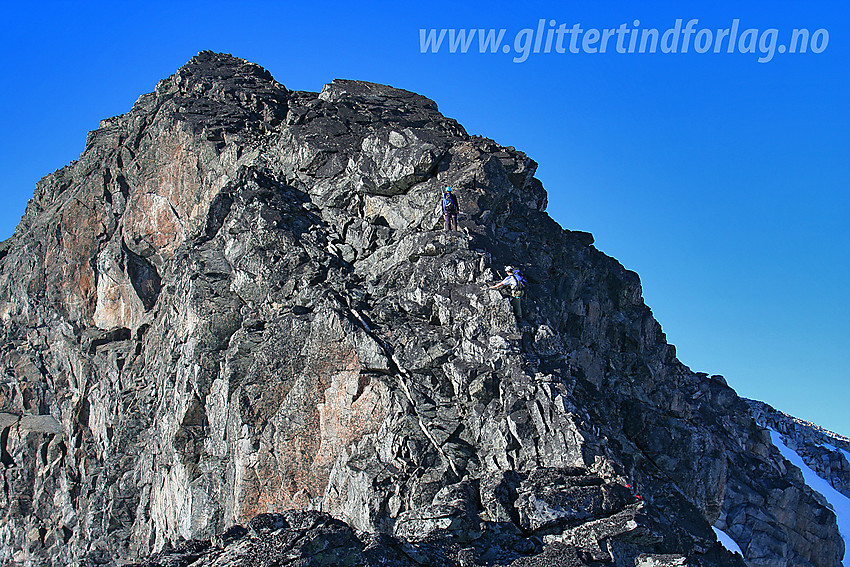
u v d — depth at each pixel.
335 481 39.50
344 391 40.75
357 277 45.75
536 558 31.44
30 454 65.25
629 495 34.69
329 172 51.50
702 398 61.59
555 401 37.31
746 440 60.97
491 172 49.75
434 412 38.69
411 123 57.00
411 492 36.38
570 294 50.88
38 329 68.81
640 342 53.59
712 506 49.78
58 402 66.75
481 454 37.38
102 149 69.75
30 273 68.94
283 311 44.34
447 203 45.62
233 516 41.94
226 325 46.31
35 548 63.41
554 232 53.16
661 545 33.03
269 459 41.78
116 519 55.16
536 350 40.59
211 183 58.16
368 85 63.56
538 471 35.44
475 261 43.25
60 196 72.81
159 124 63.03
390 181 48.53
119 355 60.78
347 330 41.31
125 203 64.75
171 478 47.53
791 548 54.31
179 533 45.88
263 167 54.25
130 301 62.44
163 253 61.66
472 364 39.59
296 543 29.55
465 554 31.12
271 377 42.72
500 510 33.53
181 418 46.28
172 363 49.34
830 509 58.97
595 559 31.56
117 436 56.69
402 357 40.41
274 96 65.00
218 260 48.62
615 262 56.59
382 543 30.16
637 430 48.38
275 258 46.38
